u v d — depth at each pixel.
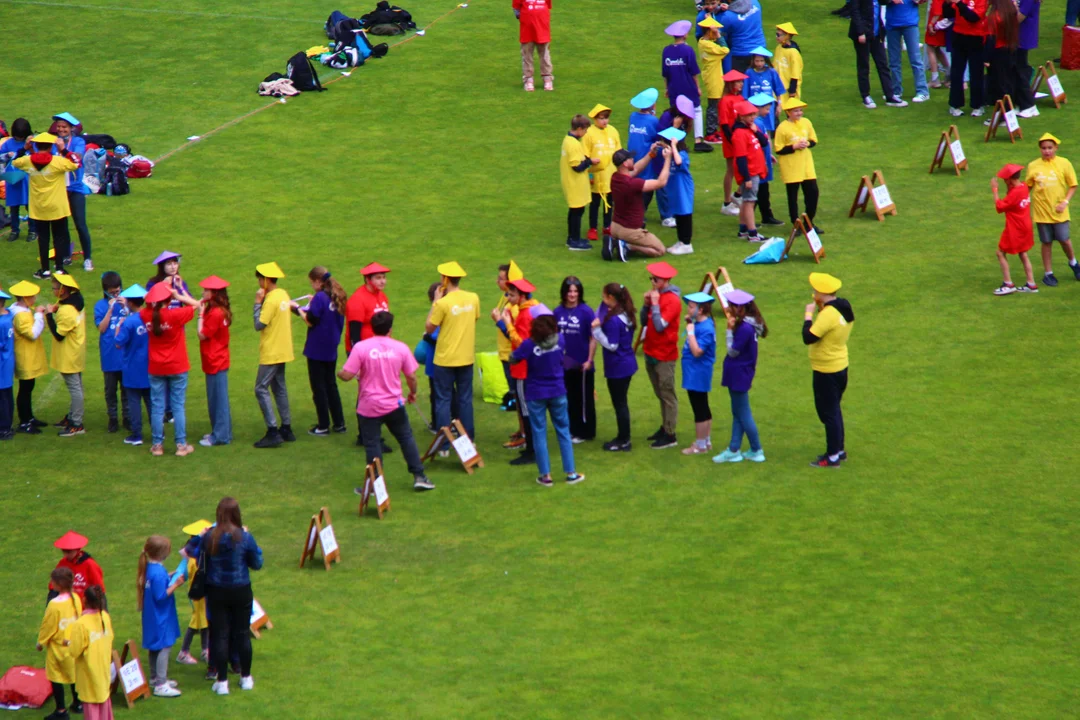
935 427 53.28
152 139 86.38
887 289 65.81
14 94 92.62
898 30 87.44
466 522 47.31
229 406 55.19
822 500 48.09
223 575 37.03
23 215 78.75
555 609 41.53
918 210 74.31
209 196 78.62
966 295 64.88
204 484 50.53
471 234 73.25
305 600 42.25
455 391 52.97
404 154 84.12
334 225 74.62
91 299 66.69
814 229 69.31
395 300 65.38
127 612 41.78
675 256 70.06
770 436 53.34
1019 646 38.97
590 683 37.53
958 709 35.97
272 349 52.72
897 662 38.34
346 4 111.00
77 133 80.06
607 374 51.72
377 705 36.62
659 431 53.03
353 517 47.84
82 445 54.25
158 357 51.97
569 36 104.12
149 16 107.88
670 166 68.50
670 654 38.94
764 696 36.72
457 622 40.94
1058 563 43.38
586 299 63.88
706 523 46.72
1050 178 63.31
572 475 50.00
